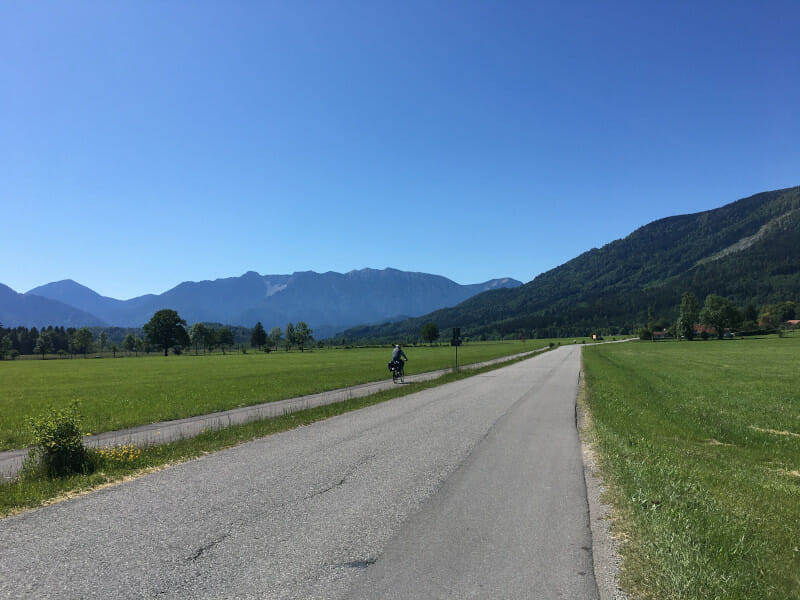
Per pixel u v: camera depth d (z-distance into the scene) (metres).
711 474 8.41
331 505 6.78
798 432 13.99
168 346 148.75
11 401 24.64
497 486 7.72
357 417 15.63
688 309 149.62
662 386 26.11
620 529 5.82
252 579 4.54
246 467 9.14
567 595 4.24
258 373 43.78
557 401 19.58
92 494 7.51
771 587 4.21
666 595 4.15
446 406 18.14
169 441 12.70
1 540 5.59
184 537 5.62
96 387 32.81
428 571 4.72
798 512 6.59
